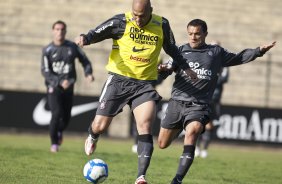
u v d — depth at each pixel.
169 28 24.09
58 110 39.28
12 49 71.69
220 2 76.50
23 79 71.56
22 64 71.62
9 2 76.25
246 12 76.38
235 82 70.69
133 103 23.80
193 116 25.45
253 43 75.12
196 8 76.06
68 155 37.28
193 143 24.73
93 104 64.44
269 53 74.25
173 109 26.55
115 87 23.88
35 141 54.88
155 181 27.78
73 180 26.53
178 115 26.50
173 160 38.41
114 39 23.97
